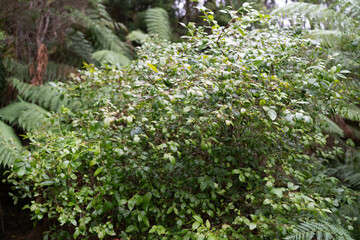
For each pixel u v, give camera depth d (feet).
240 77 4.48
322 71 4.01
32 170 4.22
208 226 3.98
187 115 4.67
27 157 3.88
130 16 14.80
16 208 7.98
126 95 4.13
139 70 5.23
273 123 4.57
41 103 8.82
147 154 4.49
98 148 3.77
